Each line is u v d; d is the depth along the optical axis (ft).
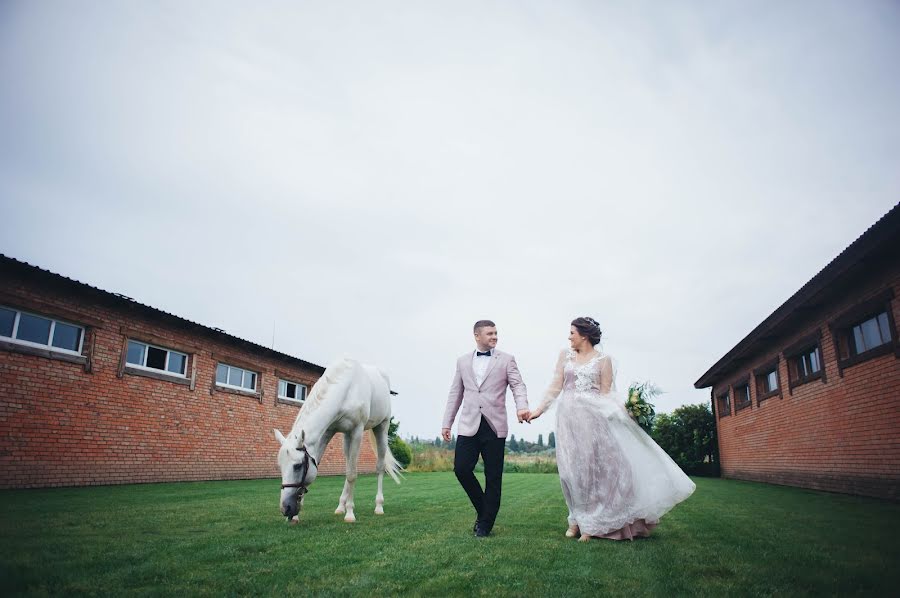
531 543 11.32
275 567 8.75
